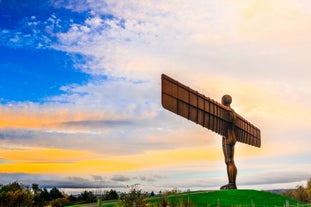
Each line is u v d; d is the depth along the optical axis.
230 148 39.62
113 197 36.47
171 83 31.50
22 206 38.94
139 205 24.05
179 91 32.38
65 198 56.69
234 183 39.00
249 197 33.84
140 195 24.52
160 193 28.50
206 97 36.03
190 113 33.75
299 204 32.88
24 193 39.62
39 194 57.44
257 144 48.03
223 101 40.53
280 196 35.97
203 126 35.53
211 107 36.69
